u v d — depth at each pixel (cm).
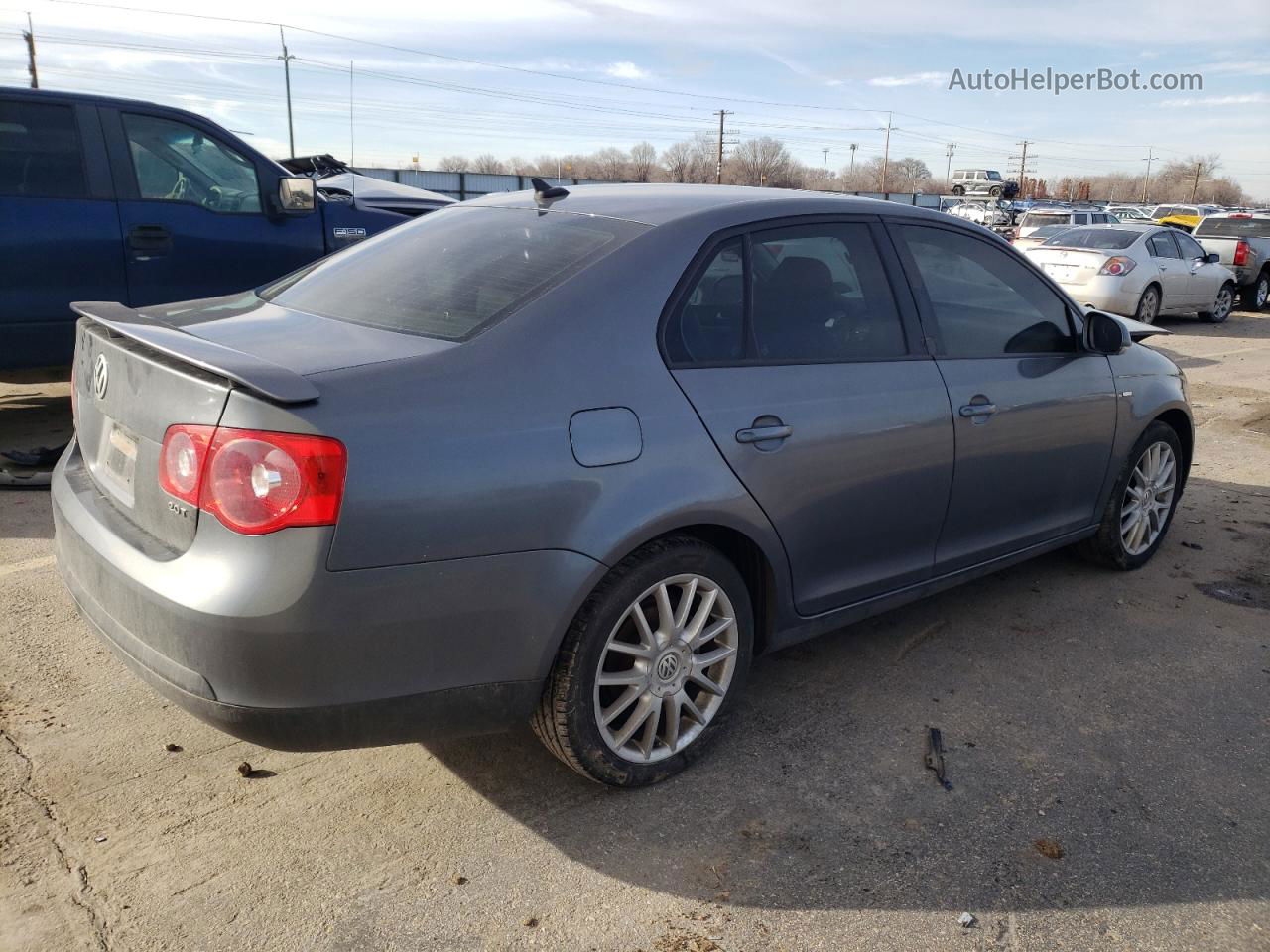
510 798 282
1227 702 352
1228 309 1617
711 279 294
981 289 375
